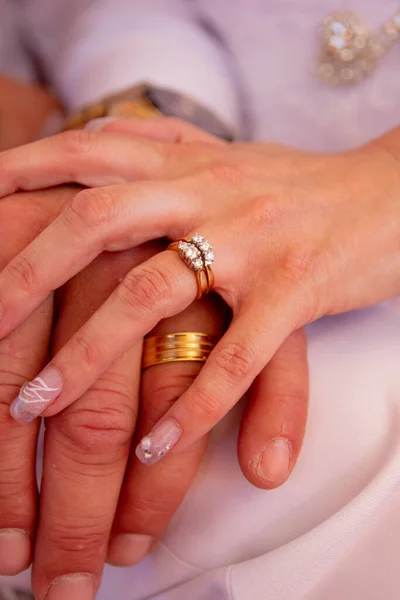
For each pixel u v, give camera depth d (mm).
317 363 365
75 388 335
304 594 344
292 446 345
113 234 352
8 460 340
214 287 358
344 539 339
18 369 346
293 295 354
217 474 355
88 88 491
